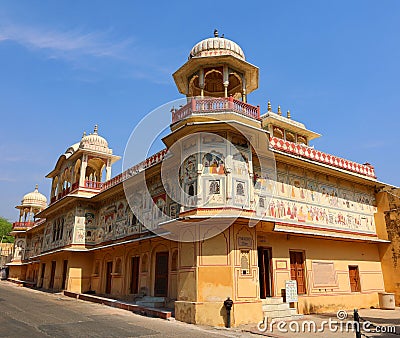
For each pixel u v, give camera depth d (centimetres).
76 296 1852
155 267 1515
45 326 928
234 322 1077
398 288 1759
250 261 1196
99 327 934
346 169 1775
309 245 1527
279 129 2033
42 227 3092
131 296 1614
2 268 4206
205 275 1138
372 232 1855
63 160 2566
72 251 2098
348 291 1619
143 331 897
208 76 1585
